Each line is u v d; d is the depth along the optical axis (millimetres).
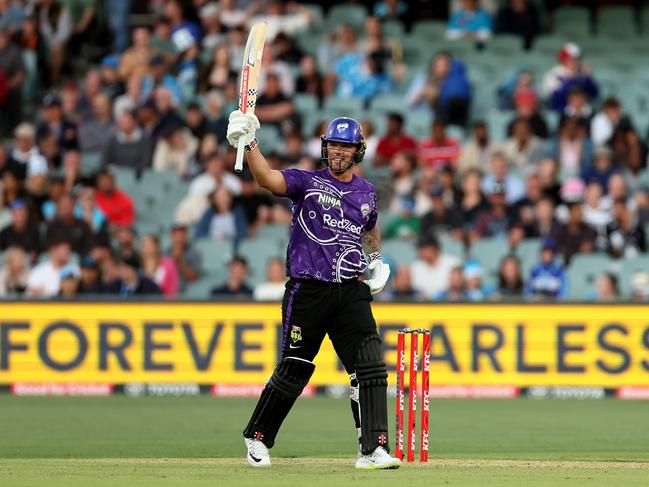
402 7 82250
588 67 73688
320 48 76562
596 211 62719
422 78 72750
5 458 32969
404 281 56469
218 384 53031
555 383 53094
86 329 52969
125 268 56750
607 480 27219
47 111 70250
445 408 48531
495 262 60312
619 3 84250
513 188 64625
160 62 72625
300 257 28906
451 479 26969
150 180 66750
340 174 29219
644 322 53000
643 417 45625
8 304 52906
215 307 53031
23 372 52906
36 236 62125
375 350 28906
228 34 76750
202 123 69312
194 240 61625
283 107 70312
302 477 27156
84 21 79812
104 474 27938
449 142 66938
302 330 29062
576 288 59250
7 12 79875
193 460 32188
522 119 68312
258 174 28250
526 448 36281
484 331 53000
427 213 62125
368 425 28828
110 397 52094
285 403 29797
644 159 69500
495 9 83000
